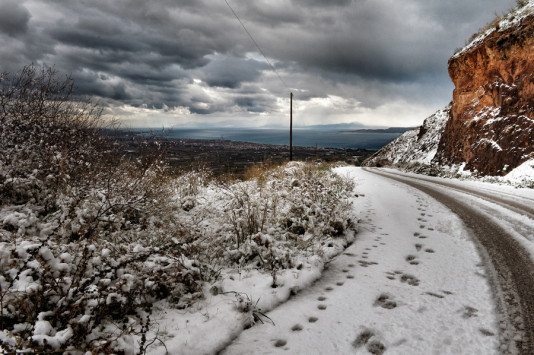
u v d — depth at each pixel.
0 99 4.38
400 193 11.54
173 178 7.62
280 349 2.55
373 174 20.81
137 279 2.98
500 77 16.98
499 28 16.97
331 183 11.33
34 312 2.16
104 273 2.82
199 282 3.40
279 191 7.75
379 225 6.90
